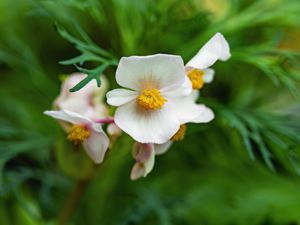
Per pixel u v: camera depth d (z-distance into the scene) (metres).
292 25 0.16
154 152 0.11
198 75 0.12
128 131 0.11
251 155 0.14
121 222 0.18
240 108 0.15
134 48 0.16
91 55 0.13
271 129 0.15
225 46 0.11
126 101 0.11
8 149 0.17
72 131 0.12
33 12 0.14
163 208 0.18
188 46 0.16
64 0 0.14
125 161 0.17
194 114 0.11
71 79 0.14
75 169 0.14
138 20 0.15
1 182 0.16
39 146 0.17
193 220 0.18
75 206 0.15
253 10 0.17
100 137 0.12
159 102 0.11
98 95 0.15
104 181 0.17
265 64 0.15
